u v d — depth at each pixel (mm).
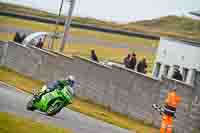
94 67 80562
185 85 65188
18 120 47469
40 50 95000
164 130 61594
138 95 71375
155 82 68812
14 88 79312
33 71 96562
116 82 75625
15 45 103625
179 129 65188
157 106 65312
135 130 62031
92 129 54250
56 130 47000
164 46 101062
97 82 79438
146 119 69375
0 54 107562
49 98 54750
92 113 69062
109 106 76250
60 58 89000
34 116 52625
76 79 84188
